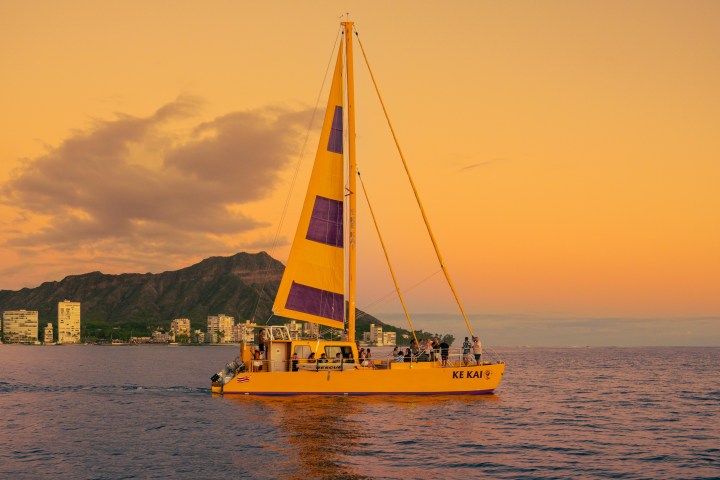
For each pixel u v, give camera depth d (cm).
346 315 4303
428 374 4075
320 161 4322
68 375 9131
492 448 2798
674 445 2970
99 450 2714
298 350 4072
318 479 2234
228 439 2905
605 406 4594
